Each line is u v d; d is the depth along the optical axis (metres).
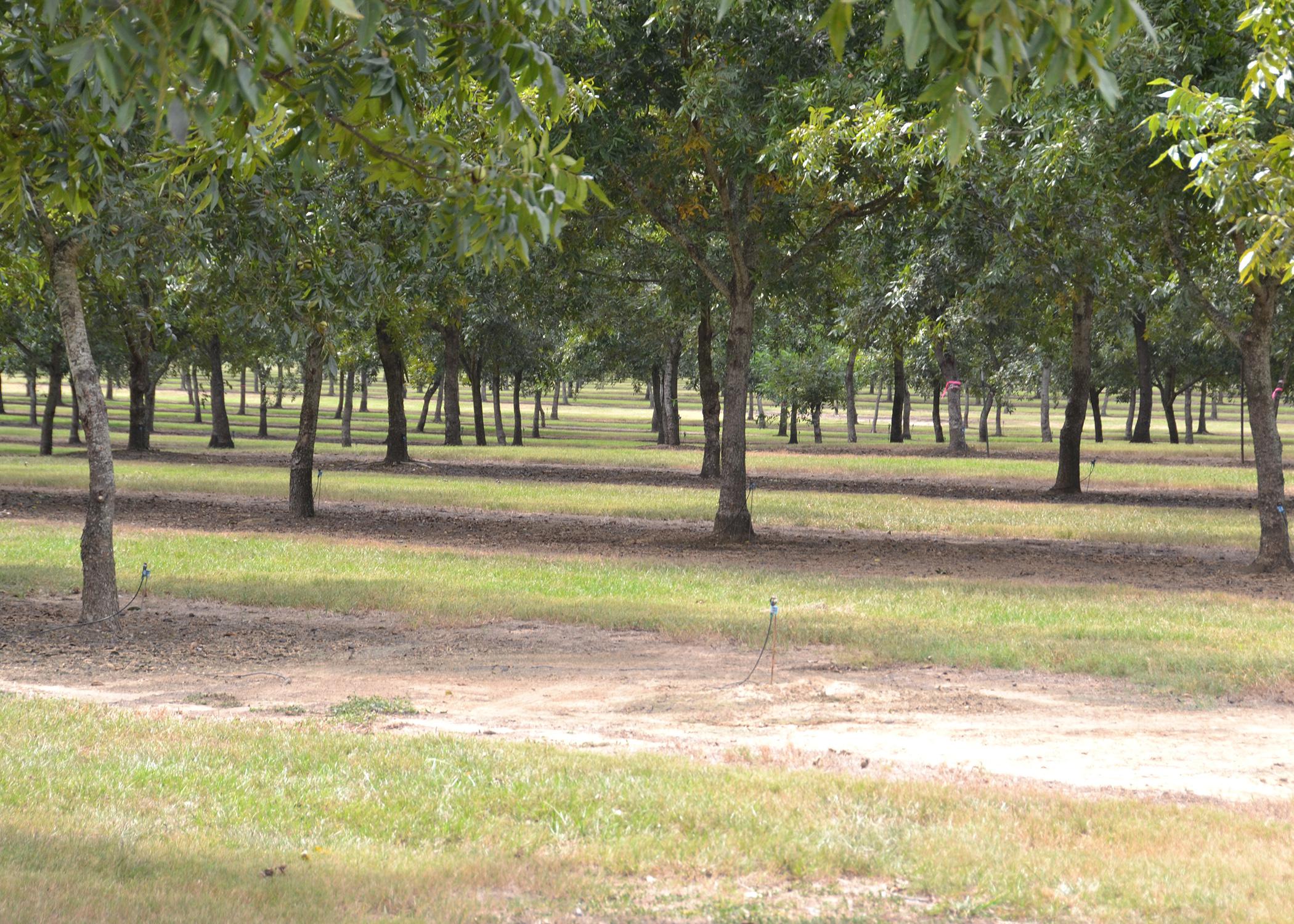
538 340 59.75
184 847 5.91
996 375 63.59
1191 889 5.41
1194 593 15.55
